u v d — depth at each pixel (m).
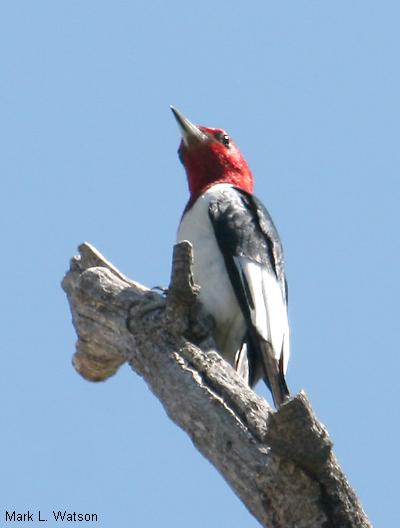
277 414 10.23
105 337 14.63
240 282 16.14
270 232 17.05
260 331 15.81
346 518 10.52
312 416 10.26
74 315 15.29
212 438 11.76
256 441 11.42
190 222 16.84
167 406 12.79
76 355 15.82
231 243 16.41
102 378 16.14
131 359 13.96
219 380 12.48
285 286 17.17
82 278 14.99
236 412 11.93
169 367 13.05
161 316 13.77
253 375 16.03
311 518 10.52
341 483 10.54
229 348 16.11
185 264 13.20
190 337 13.59
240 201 17.06
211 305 16.12
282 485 10.62
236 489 11.23
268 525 10.78
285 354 16.09
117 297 14.46
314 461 10.41
